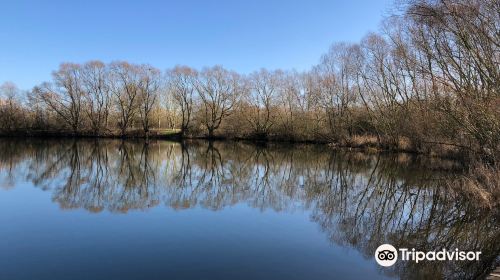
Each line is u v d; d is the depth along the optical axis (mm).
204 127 64938
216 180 22953
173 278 8414
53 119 60656
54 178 22531
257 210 14906
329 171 27000
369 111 43000
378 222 13500
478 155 18078
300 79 55844
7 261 9312
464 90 17078
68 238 11094
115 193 18281
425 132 30734
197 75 63562
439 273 8828
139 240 10945
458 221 13383
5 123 57938
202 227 12336
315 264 9328
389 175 24688
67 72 59156
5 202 15828
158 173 25688
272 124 59625
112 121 63781
